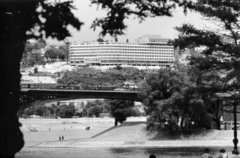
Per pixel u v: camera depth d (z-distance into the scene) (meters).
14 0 35.22
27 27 35.91
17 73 37.59
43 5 35.62
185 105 187.38
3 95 36.91
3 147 36.59
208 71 78.44
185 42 73.81
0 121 36.72
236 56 73.44
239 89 79.88
